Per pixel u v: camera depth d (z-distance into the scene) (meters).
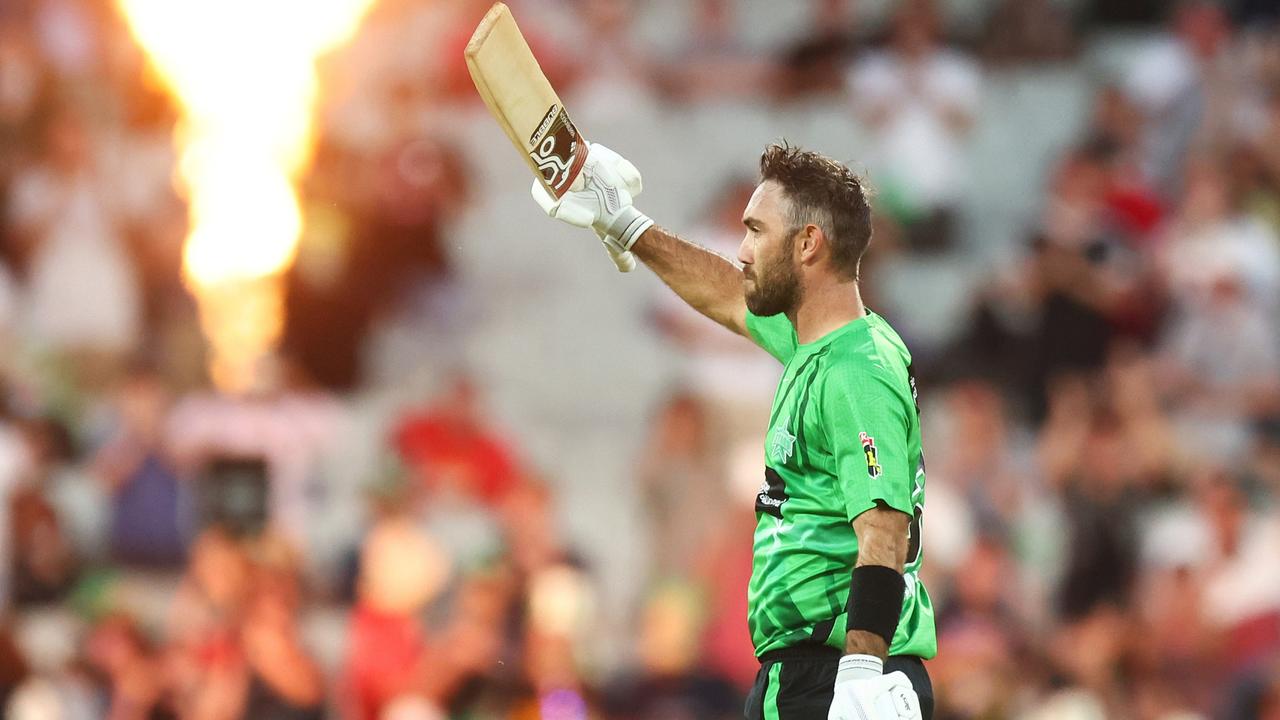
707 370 46.03
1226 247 46.44
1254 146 50.59
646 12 58.47
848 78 53.44
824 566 16.42
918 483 16.72
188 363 48.19
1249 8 55.03
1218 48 52.28
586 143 18.66
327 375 49.38
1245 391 45.41
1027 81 54.34
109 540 43.31
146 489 43.44
